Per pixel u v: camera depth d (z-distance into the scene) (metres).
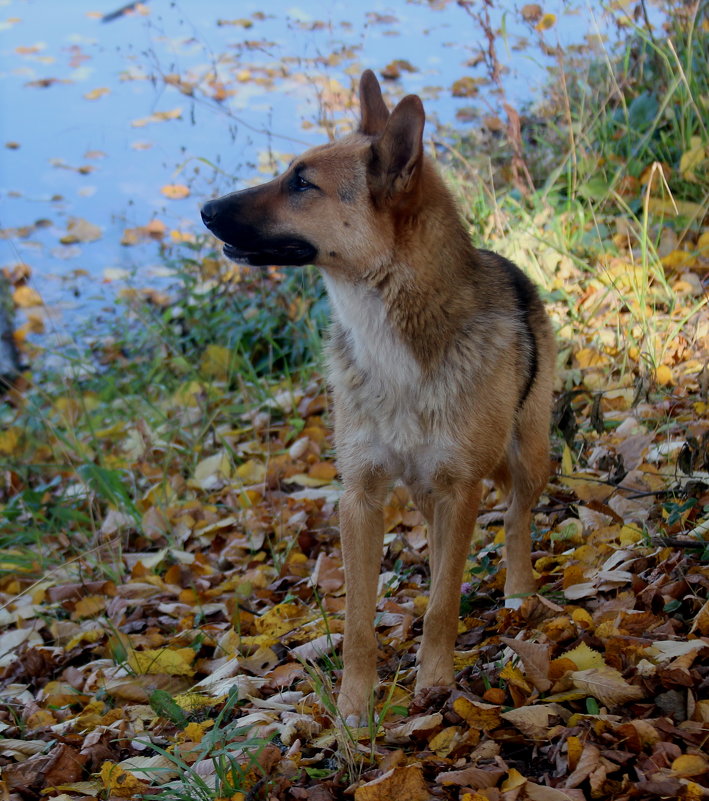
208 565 4.98
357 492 3.50
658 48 7.18
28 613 4.88
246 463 5.79
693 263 5.99
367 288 3.42
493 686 3.13
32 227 9.35
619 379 5.27
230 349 7.21
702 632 2.99
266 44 11.28
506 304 3.68
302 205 3.51
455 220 3.56
